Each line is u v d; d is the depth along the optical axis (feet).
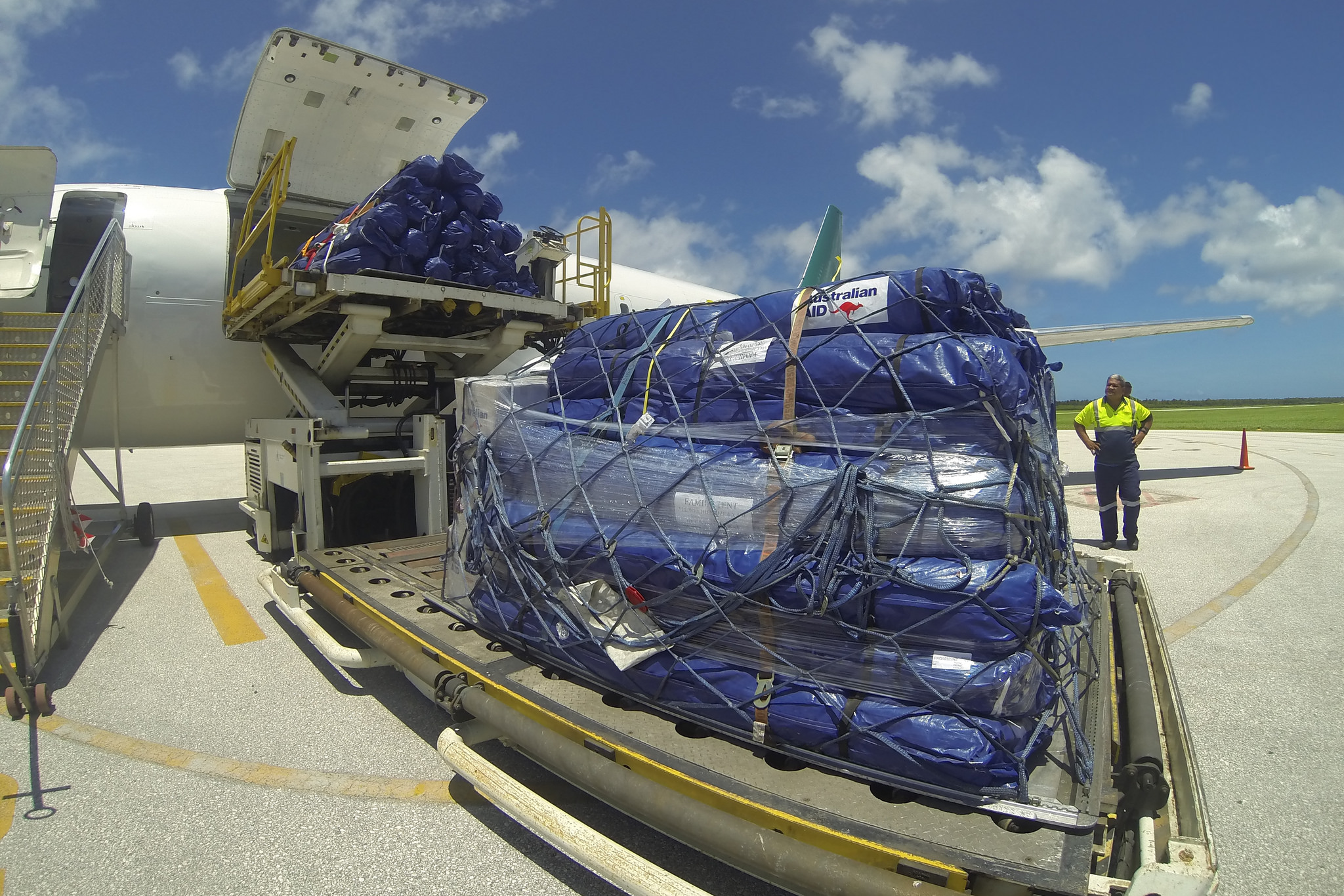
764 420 7.61
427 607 11.34
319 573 13.89
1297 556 21.72
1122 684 9.02
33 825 8.43
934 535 6.20
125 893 7.25
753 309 8.45
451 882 7.45
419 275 15.83
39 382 12.96
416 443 16.85
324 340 21.07
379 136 23.08
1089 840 5.42
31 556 13.08
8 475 11.29
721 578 6.90
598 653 7.95
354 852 7.93
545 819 6.72
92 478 41.93
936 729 5.94
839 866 5.23
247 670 13.20
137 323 23.12
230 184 23.65
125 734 10.71
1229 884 7.40
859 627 6.28
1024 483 6.48
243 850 7.96
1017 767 5.94
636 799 6.31
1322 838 8.17
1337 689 12.28
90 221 23.12
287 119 21.52
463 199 16.65
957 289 7.39
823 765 6.41
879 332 7.52
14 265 21.02
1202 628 15.39
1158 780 5.81
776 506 6.81
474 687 8.45
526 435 9.34
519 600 9.01
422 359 23.09
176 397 24.49
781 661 6.67
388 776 9.54
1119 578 13.35
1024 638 5.94
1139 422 23.20
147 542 23.02
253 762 9.90
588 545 8.00
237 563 21.04
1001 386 6.49
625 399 8.96
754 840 5.59
